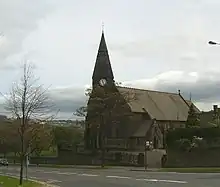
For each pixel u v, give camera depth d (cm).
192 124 8169
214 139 6322
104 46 9712
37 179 4000
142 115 9106
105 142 8656
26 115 3266
